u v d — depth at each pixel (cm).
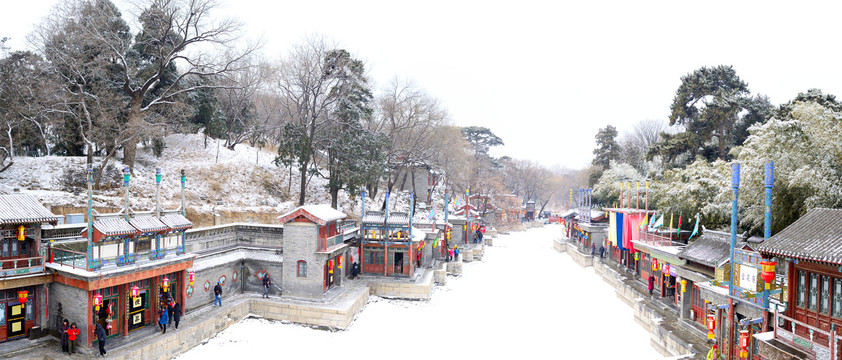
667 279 3644
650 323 3231
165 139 6506
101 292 2436
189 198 5153
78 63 4775
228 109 7744
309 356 2656
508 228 10681
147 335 2555
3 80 4697
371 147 5869
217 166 6022
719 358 2297
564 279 5144
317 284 3400
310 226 3416
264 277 3456
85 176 4734
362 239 4303
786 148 3072
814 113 3083
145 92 5191
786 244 1900
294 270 3441
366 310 3622
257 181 6069
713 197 4103
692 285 3014
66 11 5166
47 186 4422
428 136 7388
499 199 10975
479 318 3531
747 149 3359
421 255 4916
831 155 2948
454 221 6600
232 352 2678
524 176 13562
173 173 5578
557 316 3641
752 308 2119
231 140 7669
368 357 2669
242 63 5825
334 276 3797
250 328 3103
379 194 7975
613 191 7438
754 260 2094
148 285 2712
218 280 3350
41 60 5084
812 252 1755
